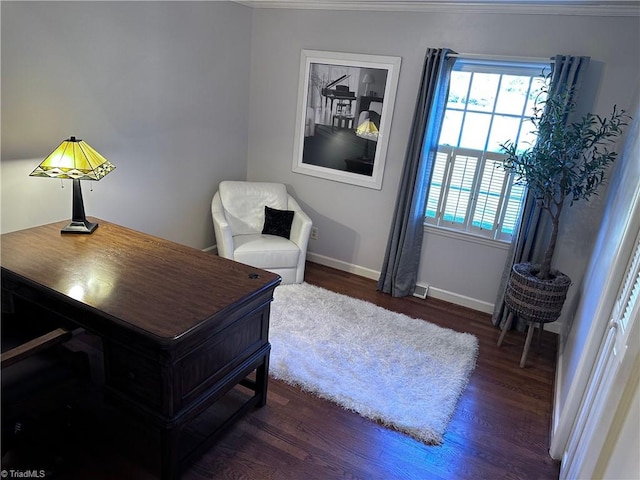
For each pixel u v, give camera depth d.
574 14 3.03
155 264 2.24
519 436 2.41
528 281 2.97
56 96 2.70
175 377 1.73
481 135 3.60
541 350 3.30
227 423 2.18
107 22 2.89
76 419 2.21
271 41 4.18
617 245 2.14
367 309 3.64
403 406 2.52
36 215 2.75
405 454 2.21
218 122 4.11
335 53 3.90
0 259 2.15
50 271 2.07
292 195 4.54
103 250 2.36
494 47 3.33
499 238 3.68
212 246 4.43
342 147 4.12
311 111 4.18
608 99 3.06
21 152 2.58
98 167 2.50
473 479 2.11
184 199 3.94
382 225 4.13
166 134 3.58
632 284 1.76
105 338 1.82
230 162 4.41
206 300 1.91
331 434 2.29
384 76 3.76
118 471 1.95
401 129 3.81
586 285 2.92
